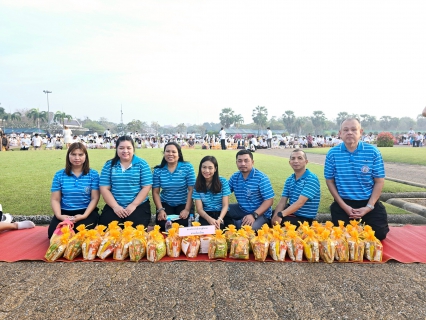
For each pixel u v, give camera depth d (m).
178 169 5.19
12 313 2.58
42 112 82.00
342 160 4.75
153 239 3.83
